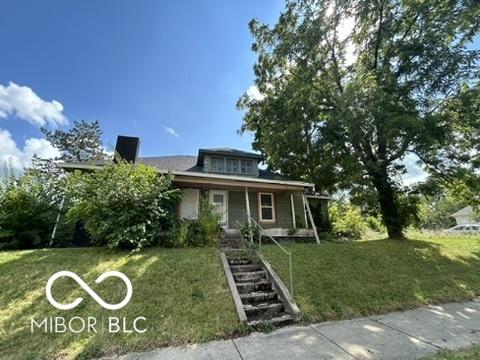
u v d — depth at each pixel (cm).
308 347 376
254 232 1000
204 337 405
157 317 442
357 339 402
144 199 812
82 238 963
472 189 1152
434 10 1127
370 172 1236
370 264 761
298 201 1512
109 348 369
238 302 495
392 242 1067
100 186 779
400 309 547
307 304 520
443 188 1212
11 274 552
